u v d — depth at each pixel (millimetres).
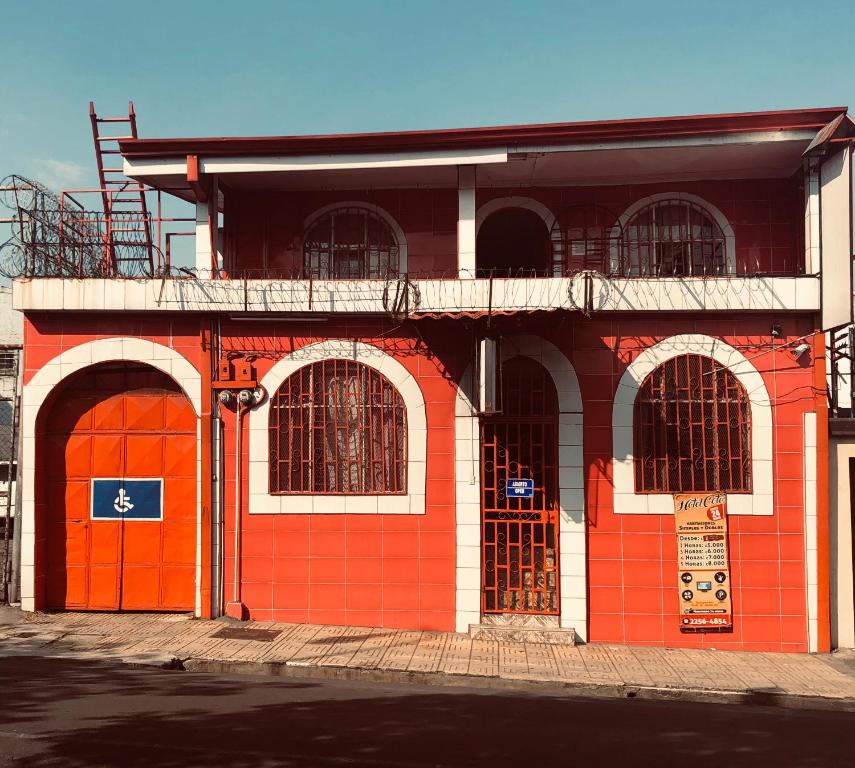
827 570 8117
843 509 8266
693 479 8367
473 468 8461
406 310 7758
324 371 8711
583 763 4930
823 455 8195
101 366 8945
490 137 8320
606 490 8398
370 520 8539
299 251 9633
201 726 5406
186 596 8789
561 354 8523
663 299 8352
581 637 8219
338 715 5773
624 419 8430
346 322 8711
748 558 8242
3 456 9562
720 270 9281
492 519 8492
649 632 8242
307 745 5082
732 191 9352
